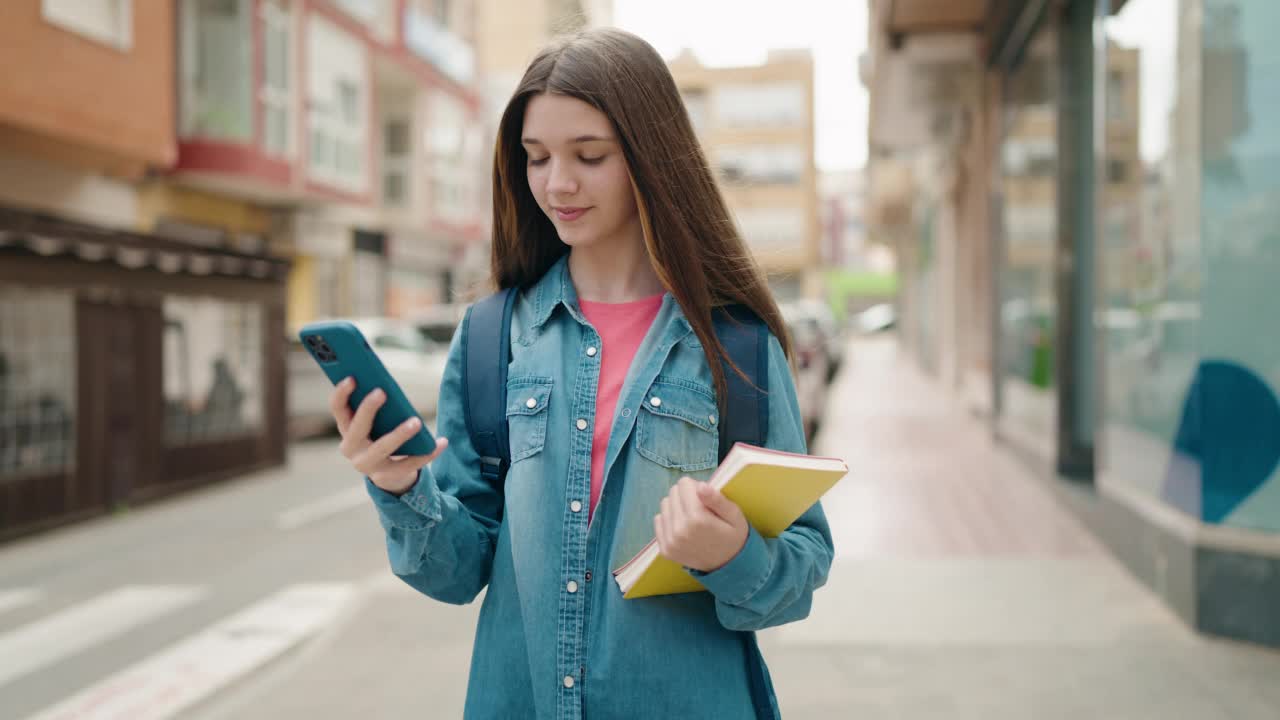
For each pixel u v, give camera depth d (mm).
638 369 1312
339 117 18625
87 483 7723
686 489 1145
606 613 1260
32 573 6066
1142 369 5312
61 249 7312
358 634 4707
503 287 1502
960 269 16609
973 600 5020
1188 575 4453
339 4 18625
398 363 14023
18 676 4180
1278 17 4109
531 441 1316
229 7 15062
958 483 8648
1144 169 5223
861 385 21547
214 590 5594
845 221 77812
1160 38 4961
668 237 1316
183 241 8844
